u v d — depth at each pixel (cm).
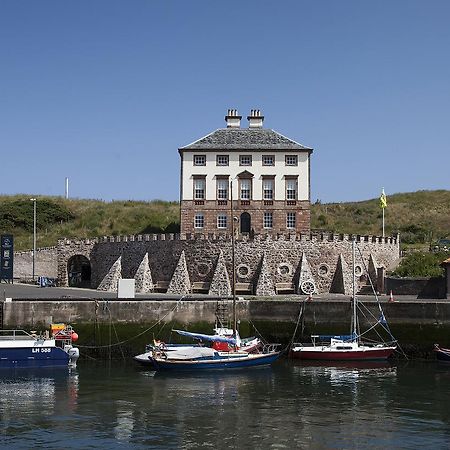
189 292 6147
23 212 9756
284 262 6169
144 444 2606
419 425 2878
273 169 7106
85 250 7150
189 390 3591
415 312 4794
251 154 7112
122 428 2827
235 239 6150
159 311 4888
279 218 7075
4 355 4234
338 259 6309
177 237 6312
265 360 4394
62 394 3469
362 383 3778
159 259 6412
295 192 7100
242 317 5075
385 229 9300
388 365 4466
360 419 2972
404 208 10331
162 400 3341
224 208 7069
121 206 10200
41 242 8888
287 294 6062
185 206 7069
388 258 6762
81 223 9644
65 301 4784
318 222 9519
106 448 2555
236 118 7575
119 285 5209
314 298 5359
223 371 4206
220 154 7106
